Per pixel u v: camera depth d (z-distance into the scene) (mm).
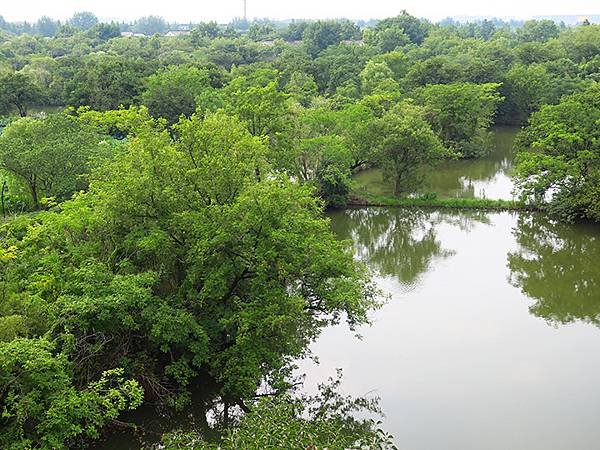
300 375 27047
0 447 17656
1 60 111500
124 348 23109
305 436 15523
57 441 17594
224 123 28000
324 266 24453
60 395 18328
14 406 17531
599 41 111062
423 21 192000
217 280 23453
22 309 20297
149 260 25688
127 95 72250
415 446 22359
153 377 23172
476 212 50062
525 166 46094
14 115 87062
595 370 27453
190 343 23094
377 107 64125
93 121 56281
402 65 93375
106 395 19547
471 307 33938
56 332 21312
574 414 24266
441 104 66938
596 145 43750
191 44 143750
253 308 23500
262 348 23344
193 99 67938
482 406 24828
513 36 164625
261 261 23609
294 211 25922
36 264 23750
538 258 41344
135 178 24703
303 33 165500
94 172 30281
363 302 27312
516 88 83188
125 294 21328
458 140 68938
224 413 25281
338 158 49469
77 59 109938
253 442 15281
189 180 25094
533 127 50281
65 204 27188
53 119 45469
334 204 50562
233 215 23516
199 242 22984
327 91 87812
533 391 25859
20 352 17422
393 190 55031
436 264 40656
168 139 27875
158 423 23750
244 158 27062
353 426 23375
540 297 35375
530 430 23297
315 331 29812
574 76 88438
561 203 45531
